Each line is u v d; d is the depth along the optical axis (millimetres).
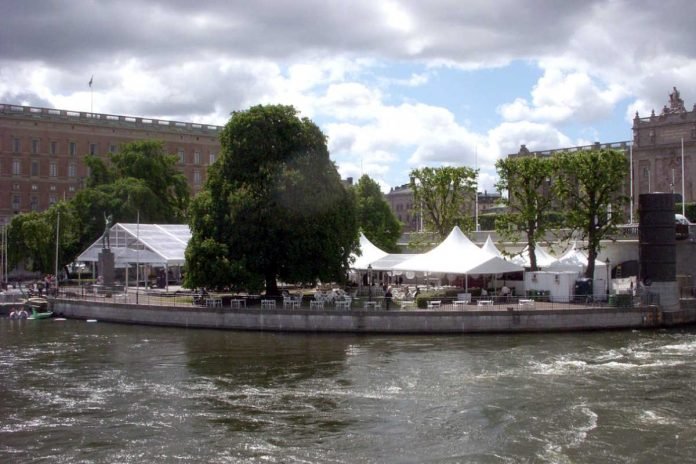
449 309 53656
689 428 27750
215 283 57844
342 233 61531
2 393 34469
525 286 60156
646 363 40375
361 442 26438
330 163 62812
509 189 66812
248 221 58781
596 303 56781
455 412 30266
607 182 60906
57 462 24625
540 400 32062
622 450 25266
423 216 82875
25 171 129750
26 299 71188
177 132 146625
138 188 94875
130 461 24656
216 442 26578
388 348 46281
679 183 131375
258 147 60469
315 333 53406
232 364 41438
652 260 57562
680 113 131375
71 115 135500
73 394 34188
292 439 26875
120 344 49031
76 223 93000
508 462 24172
